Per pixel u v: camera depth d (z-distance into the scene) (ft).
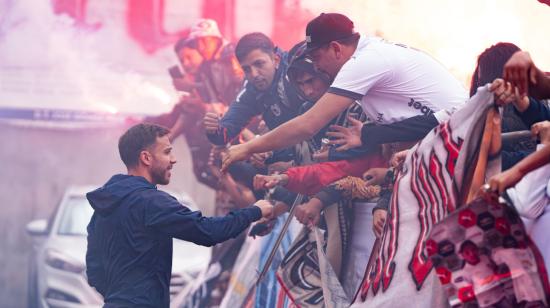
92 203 27.25
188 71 48.78
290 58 33.58
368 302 22.52
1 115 65.92
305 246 30.19
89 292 51.98
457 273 18.60
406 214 22.20
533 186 20.40
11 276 79.30
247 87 36.32
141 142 27.73
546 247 20.07
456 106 27.78
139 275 26.68
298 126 27.73
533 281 18.47
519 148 24.18
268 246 35.96
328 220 31.04
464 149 20.56
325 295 28.45
